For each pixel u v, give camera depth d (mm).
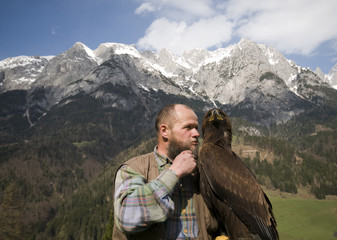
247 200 4207
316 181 123812
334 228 68438
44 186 157125
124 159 161000
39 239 100062
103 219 104938
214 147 4590
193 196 3699
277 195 113000
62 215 115750
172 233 3348
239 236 4109
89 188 139250
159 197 3016
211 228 3926
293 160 143625
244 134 170750
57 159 192250
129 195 3068
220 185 4184
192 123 3652
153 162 3691
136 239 3236
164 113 3744
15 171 164625
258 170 131750
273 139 155000
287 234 66438
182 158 3314
